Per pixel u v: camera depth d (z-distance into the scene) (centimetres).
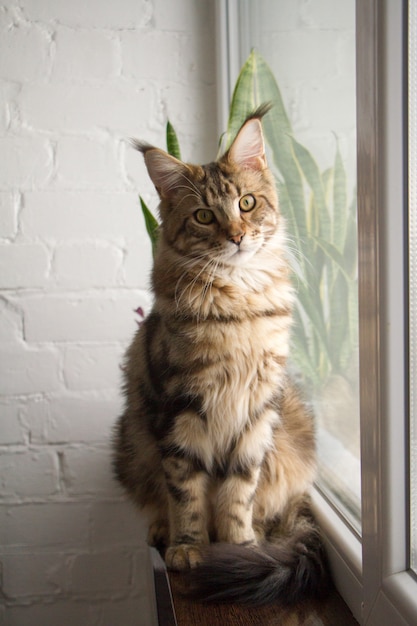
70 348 183
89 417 185
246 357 119
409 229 73
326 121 121
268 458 131
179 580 109
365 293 79
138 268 183
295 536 114
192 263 122
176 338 119
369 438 80
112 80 179
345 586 100
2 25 175
